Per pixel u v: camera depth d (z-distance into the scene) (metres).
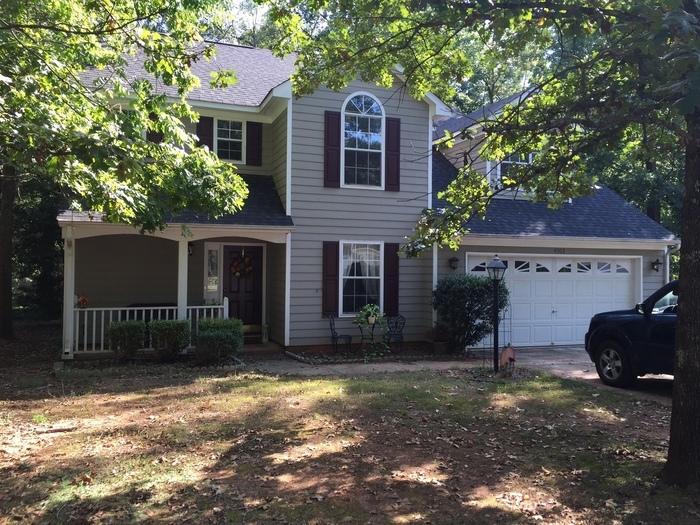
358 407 7.10
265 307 13.70
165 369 9.88
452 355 12.21
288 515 4.04
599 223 14.58
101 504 4.16
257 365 10.71
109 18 7.24
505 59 6.62
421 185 13.13
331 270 12.40
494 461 5.28
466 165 7.16
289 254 12.11
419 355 12.12
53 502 4.19
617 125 5.61
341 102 12.51
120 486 4.51
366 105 12.73
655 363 8.41
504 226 13.45
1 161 6.88
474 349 13.24
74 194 10.16
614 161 17.59
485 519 4.04
